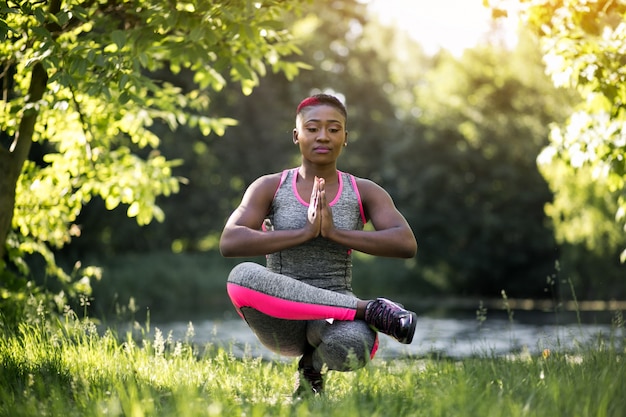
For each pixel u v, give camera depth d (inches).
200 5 212.7
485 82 1455.5
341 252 155.9
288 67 269.3
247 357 193.6
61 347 181.3
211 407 117.1
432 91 1510.8
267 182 157.9
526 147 1401.3
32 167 275.6
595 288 1059.9
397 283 1523.1
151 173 293.6
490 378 156.6
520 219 1440.7
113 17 238.7
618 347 177.6
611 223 979.9
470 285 1502.2
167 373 165.2
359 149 1631.4
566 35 246.1
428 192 1464.1
